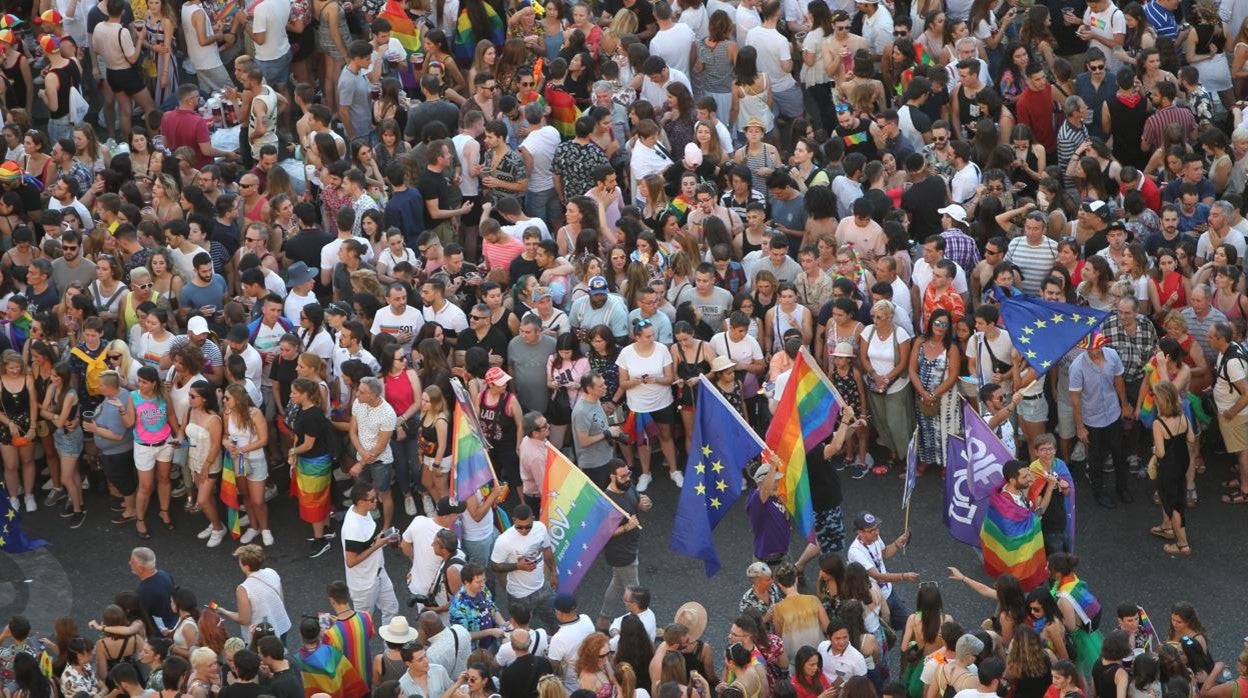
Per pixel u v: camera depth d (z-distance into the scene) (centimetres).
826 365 4194
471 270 4328
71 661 3262
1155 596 3741
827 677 3136
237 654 3055
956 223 4341
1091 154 4631
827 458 3706
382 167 4803
